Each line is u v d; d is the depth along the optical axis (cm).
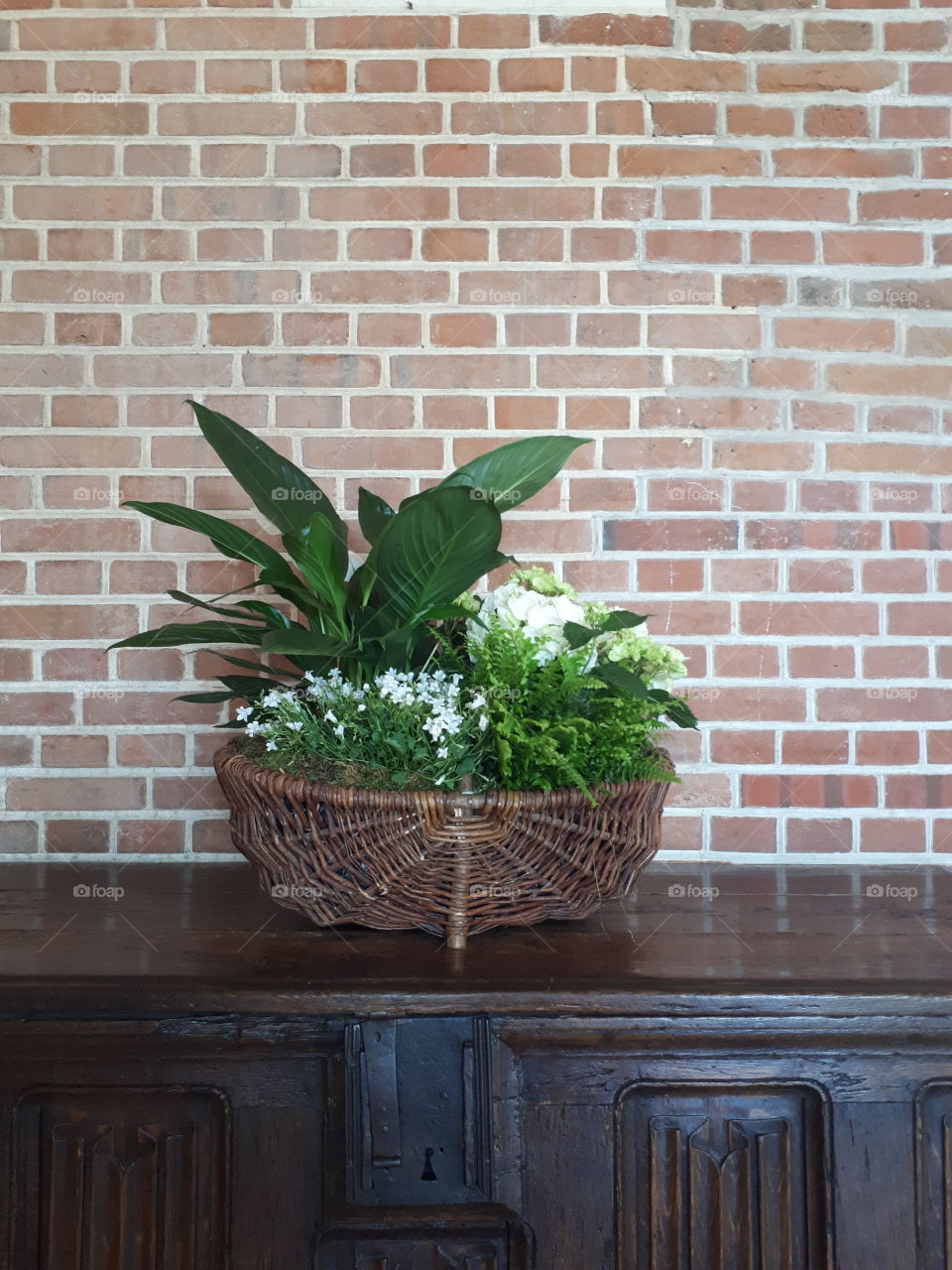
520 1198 114
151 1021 114
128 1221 118
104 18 164
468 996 111
